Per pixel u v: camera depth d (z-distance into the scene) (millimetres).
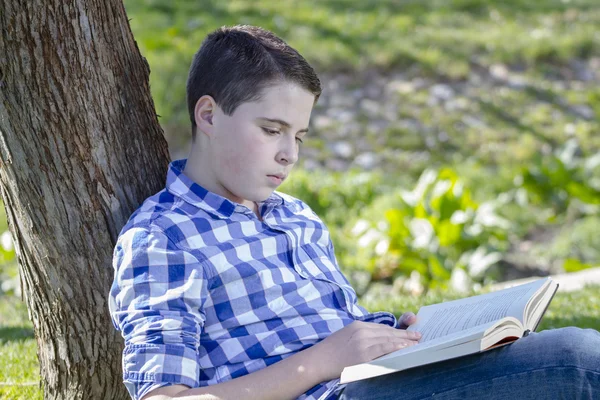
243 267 2061
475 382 1808
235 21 11234
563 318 3732
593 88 10805
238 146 2102
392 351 1934
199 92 2184
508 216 7953
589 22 12539
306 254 2262
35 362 3352
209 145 2180
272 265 2119
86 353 2465
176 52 10086
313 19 11750
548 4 13250
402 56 10953
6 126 2266
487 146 9430
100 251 2367
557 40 11664
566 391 1748
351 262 6793
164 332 1889
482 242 6789
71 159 2289
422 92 10375
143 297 1936
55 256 2359
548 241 7707
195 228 2076
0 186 2395
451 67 10781
